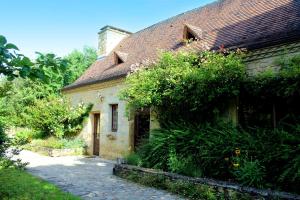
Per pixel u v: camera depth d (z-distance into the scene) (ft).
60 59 9.62
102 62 62.69
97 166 39.68
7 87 14.85
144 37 58.13
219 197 21.22
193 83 28.71
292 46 26.14
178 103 31.24
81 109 55.47
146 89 32.58
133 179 28.89
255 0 39.86
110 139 48.88
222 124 28.78
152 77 32.48
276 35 27.50
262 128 26.43
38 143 56.95
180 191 23.53
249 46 29.22
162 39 50.24
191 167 25.52
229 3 45.06
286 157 19.88
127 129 45.06
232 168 23.11
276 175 20.68
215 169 24.56
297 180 19.08
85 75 63.41
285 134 22.02
